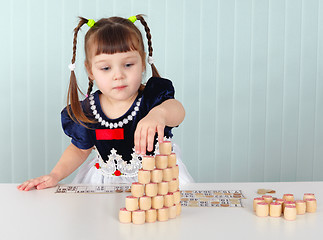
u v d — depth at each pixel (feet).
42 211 3.16
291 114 8.69
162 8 8.22
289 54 8.57
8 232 2.71
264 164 8.71
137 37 4.37
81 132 4.88
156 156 2.99
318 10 8.56
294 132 8.72
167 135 4.83
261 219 2.96
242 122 8.57
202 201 3.38
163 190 2.94
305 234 2.67
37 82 8.21
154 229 2.75
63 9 8.13
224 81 8.45
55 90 8.23
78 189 3.82
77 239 2.59
